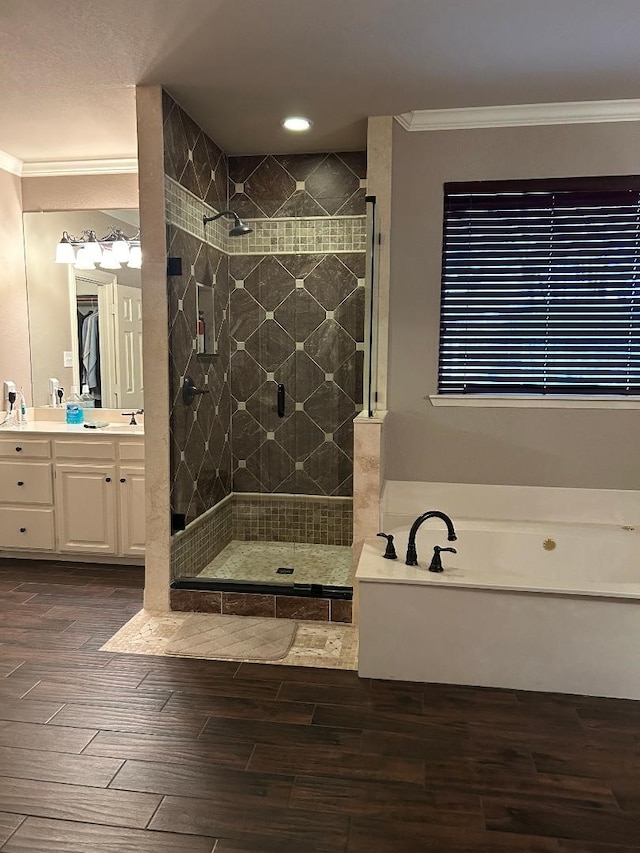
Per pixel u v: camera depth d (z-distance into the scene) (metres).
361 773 1.95
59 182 4.18
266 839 1.68
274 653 2.72
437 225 3.35
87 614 3.12
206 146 3.50
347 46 2.49
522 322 3.38
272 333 3.76
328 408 3.72
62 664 2.62
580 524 3.34
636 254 3.25
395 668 2.54
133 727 2.18
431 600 2.49
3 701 2.34
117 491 3.75
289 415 3.75
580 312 3.33
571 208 3.27
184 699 2.37
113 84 2.87
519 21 2.29
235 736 2.14
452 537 2.67
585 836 1.71
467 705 2.36
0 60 2.62
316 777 1.93
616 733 2.19
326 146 3.71
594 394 3.34
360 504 2.97
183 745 2.08
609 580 3.14
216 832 1.71
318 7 2.19
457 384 3.46
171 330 3.07
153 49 2.52
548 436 3.39
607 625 2.40
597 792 1.88
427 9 2.21
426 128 3.28
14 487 3.86
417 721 2.24
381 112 3.22
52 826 1.72
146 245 2.99
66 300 4.25
